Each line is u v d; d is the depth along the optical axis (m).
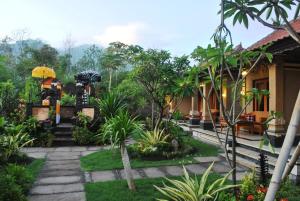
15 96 13.50
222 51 2.67
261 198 4.09
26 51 33.84
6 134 7.98
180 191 4.21
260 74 10.83
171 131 9.53
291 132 1.69
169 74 9.09
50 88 14.46
